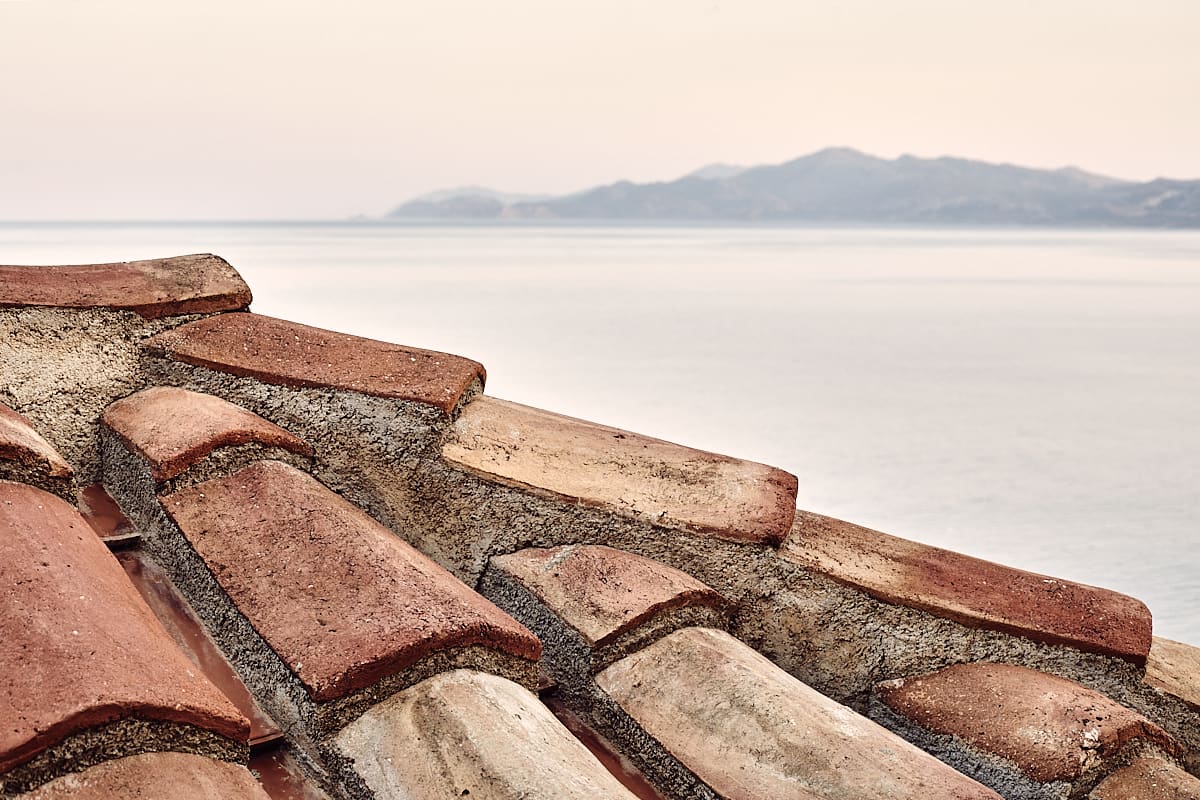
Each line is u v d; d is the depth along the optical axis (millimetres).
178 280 2367
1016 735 1915
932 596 2172
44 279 2236
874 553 2270
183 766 1230
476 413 2252
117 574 1574
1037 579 2303
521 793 1295
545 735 1439
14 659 1203
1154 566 13234
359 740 1396
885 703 2109
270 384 2215
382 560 1656
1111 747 1850
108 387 2191
